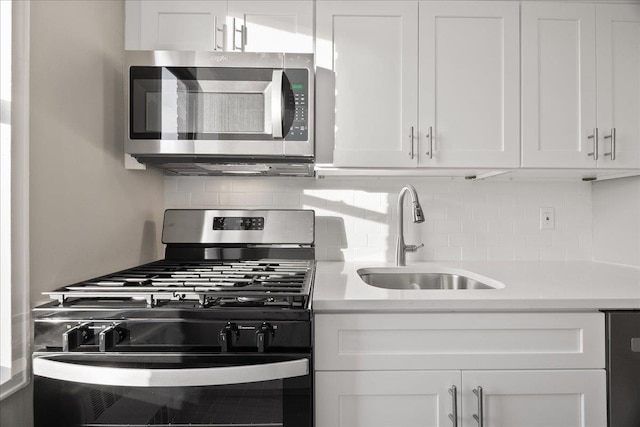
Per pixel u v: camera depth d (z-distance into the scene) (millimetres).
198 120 1506
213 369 1004
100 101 1445
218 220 1850
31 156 1092
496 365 1164
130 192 1656
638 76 1653
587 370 1170
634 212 1767
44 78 1146
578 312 1176
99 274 1428
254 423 1055
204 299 1069
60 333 1032
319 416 1150
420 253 2006
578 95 1647
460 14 1634
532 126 1642
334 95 1631
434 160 1633
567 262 1953
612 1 1651
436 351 1165
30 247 1092
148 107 1497
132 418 1040
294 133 1520
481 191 2012
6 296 1026
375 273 1803
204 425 1049
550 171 1704
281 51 1615
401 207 1823
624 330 1166
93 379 994
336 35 1627
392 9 1626
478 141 1641
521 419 1171
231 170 1828
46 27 1153
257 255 1849
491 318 1165
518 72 1640
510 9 1637
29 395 1096
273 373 1025
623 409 1158
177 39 1588
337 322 1154
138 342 1037
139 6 1581
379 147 1631
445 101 1635
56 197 1199
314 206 1994
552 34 1647
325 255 1992
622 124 1648
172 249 1837
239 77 1508
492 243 2010
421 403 1165
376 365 1156
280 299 1087
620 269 1707
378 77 1629
